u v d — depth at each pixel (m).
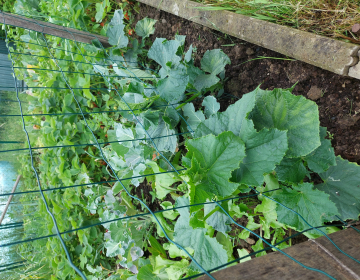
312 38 1.10
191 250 1.51
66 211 2.22
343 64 1.02
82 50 2.06
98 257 2.10
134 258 1.78
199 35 1.77
